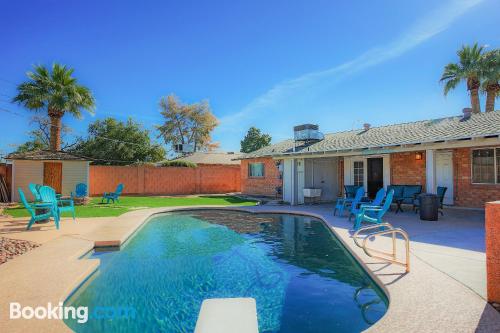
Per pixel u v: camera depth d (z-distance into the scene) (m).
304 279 5.59
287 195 17.72
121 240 7.98
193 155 33.22
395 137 13.52
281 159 18.78
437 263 5.48
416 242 7.16
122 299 4.80
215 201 19.41
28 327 3.41
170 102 49.94
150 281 5.57
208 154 33.91
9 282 4.83
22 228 9.53
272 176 22.14
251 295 4.89
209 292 5.05
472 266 5.29
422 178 14.32
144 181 25.16
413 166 14.66
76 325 3.98
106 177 24.00
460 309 3.65
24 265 5.71
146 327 3.93
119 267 6.37
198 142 51.91
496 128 9.94
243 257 7.06
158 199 20.92
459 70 23.86
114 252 7.55
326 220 10.90
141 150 32.88
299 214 13.30
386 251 6.34
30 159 18.91
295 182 16.81
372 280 5.10
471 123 12.35
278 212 13.80
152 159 33.72
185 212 14.49
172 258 7.02
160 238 9.10
